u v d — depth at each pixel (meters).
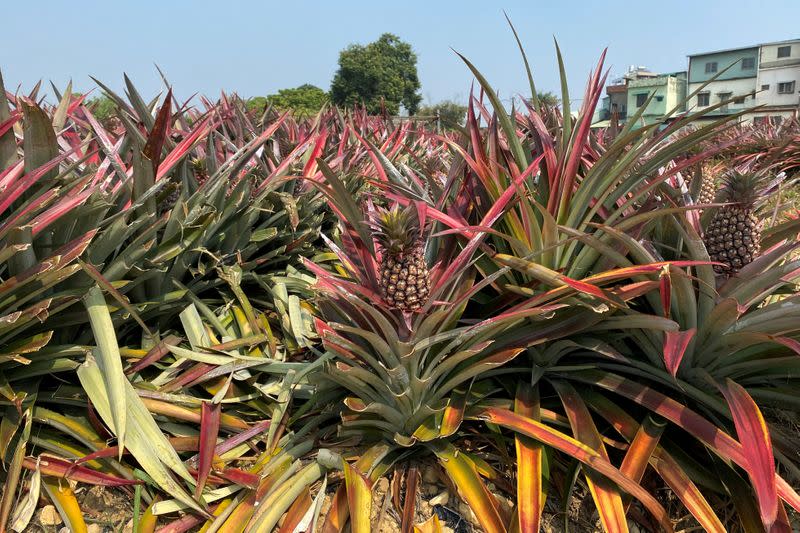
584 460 2.04
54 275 2.15
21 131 3.32
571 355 2.71
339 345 2.24
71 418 2.39
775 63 49.50
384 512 2.22
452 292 2.48
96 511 2.20
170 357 2.93
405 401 2.27
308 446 2.47
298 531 2.11
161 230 3.09
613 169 2.45
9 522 2.05
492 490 2.37
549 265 2.57
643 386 2.38
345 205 2.13
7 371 2.37
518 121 5.73
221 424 2.60
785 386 2.55
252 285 3.77
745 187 2.29
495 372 2.59
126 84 3.01
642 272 2.16
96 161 3.04
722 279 2.49
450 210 2.62
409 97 69.38
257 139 3.30
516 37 2.51
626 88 53.41
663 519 1.91
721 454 2.02
